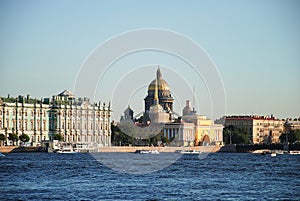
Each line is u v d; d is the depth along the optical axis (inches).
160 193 3946.9
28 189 4082.2
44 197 3727.9
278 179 4970.5
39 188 4136.3
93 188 4156.0
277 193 4020.7
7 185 4293.8
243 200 3708.2
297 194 3978.8
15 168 5757.9
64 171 5487.2
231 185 4458.7
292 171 5925.2
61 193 3895.2
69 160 7273.6
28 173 5226.4
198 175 5295.3
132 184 4424.2
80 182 4527.6
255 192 4062.5
